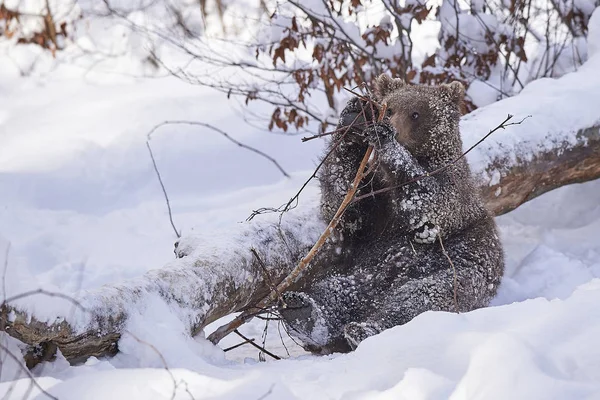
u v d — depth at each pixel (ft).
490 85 48.03
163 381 18.63
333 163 31.01
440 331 20.43
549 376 17.25
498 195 37.35
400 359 19.65
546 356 18.25
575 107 38.52
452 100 31.58
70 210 48.44
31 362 22.53
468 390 17.31
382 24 49.93
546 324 19.79
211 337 27.25
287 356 29.94
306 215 32.32
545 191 39.42
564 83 40.70
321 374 20.02
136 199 50.37
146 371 19.27
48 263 40.88
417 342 20.13
